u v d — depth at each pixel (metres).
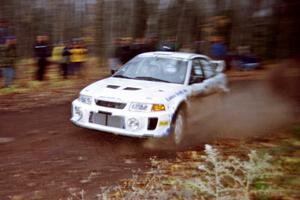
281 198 4.35
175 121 6.77
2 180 5.12
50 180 5.18
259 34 23.84
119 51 13.12
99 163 5.91
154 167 5.80
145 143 6.96
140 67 7.77
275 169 5.04
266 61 23.12
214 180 5.02
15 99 11.02
